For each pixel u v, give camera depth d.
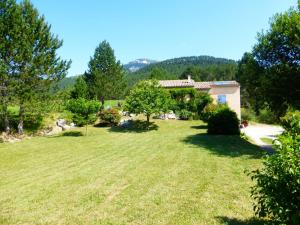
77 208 8.22
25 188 10.34
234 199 8.55
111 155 16.36
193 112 35.62
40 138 24.19
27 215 7.84
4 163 15.06
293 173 4.71
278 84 16.55
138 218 7.39
